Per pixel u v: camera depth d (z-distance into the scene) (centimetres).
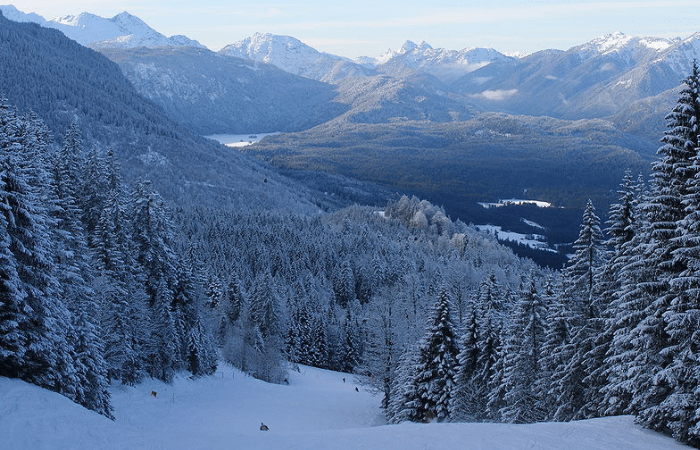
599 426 2730
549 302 4400
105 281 5019
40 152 5134
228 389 6894
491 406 4406
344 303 13875
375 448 2430
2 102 4694
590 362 3650
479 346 4544
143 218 6203
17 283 2939
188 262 7469
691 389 2497
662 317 2606
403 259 15188
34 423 2538
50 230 3834
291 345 10594
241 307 10256
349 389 8394
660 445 2436
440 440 2512
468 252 17662
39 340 3061
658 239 2742
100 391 3750
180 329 6650
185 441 2708
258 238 16375
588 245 3912
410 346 5400
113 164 6412
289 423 5512
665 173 2752
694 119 2631
